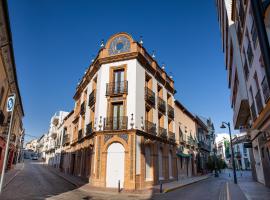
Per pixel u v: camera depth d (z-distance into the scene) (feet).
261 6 7.93
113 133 58.03
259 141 58.54
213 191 51.70
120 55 64.08
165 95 80.38
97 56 70.23
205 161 136.15
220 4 74.90
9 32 42.75
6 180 59.88
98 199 38.50
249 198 39.06
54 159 148.97
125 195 44.47
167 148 74.74
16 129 105.40
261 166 63.46
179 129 93.50
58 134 144.46
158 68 78.18
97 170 56.85
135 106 58.70
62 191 46.26
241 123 79.05
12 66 55.57
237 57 58.65
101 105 62.08
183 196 43.65
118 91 60.85
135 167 53.88
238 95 61.77
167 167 72.08
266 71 7.13
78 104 95.55
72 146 94.79
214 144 179.63
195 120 123.75
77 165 81.82
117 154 56.59
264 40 7.39
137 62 63.52
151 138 63.98
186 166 97.25
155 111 69.77
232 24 61.67
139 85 62.64
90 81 77.77
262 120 36.91
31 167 137.18
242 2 47.11
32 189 46.83
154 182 60.80
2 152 64.64
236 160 259.60
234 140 270.87
